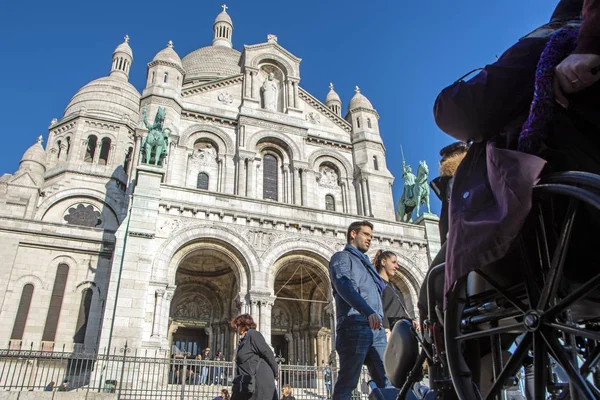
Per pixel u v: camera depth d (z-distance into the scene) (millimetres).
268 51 44000
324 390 25016
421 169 36312
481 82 3006
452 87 3182
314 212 30719
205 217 27984
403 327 4340
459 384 3230
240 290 26984
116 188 49469
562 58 2729
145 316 24359
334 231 30484
